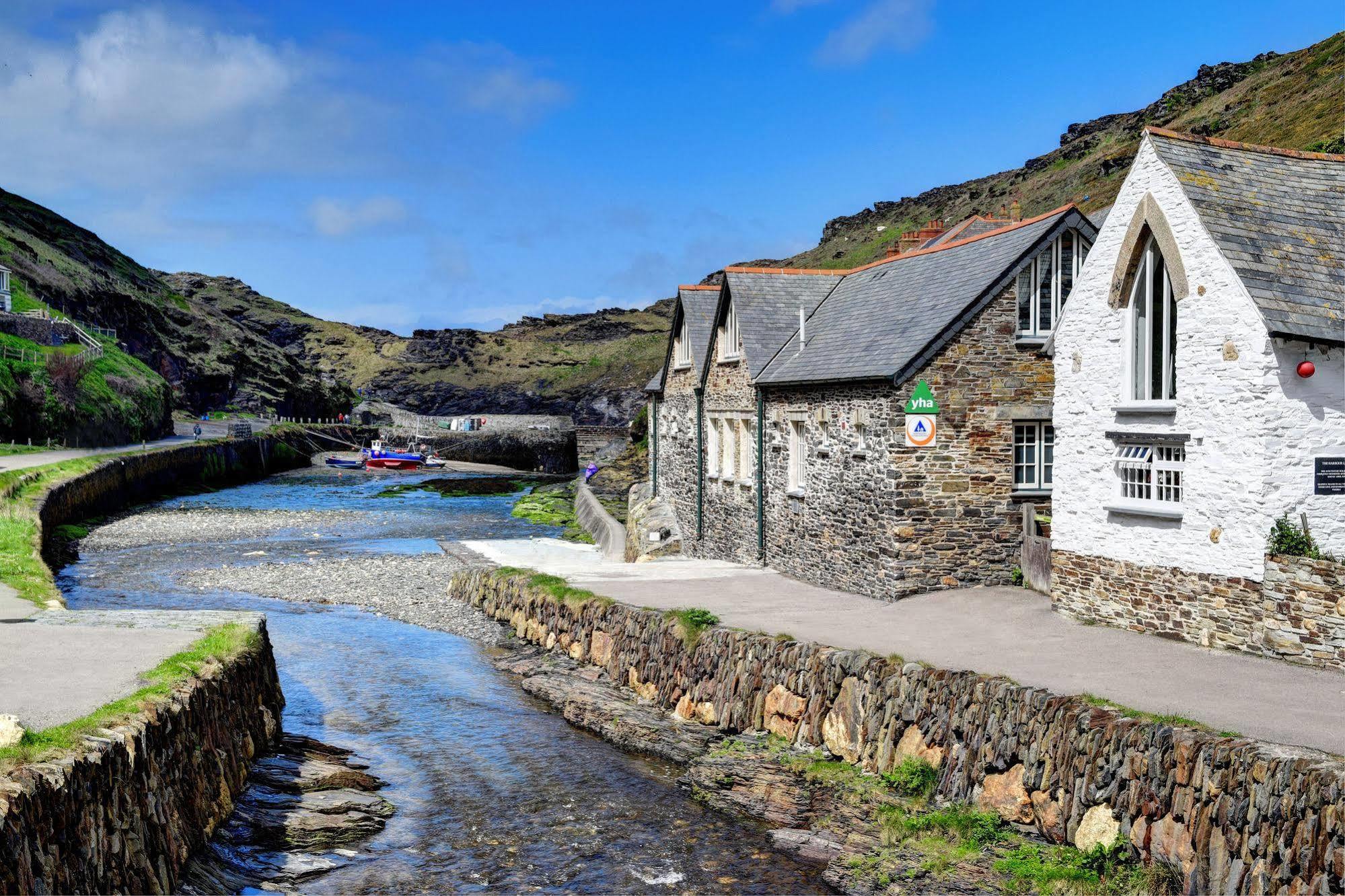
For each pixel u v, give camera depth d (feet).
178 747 35.50
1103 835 34.78
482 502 207.00
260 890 35.42
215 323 463.83
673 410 118.93
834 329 85.30
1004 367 70.08
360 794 46.06
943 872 36.70
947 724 42.14
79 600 92.94
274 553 126.82
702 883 39.58
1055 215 70.08
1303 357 44.88
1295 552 44.06
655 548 109.50
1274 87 330.34
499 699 64.49
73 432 212.02
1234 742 31.86
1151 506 51.34
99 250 451.94
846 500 73.92
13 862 22.22
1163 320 51.21
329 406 497.87
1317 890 27.96
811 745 49.01
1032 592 66.64
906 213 601.62
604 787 49.65
